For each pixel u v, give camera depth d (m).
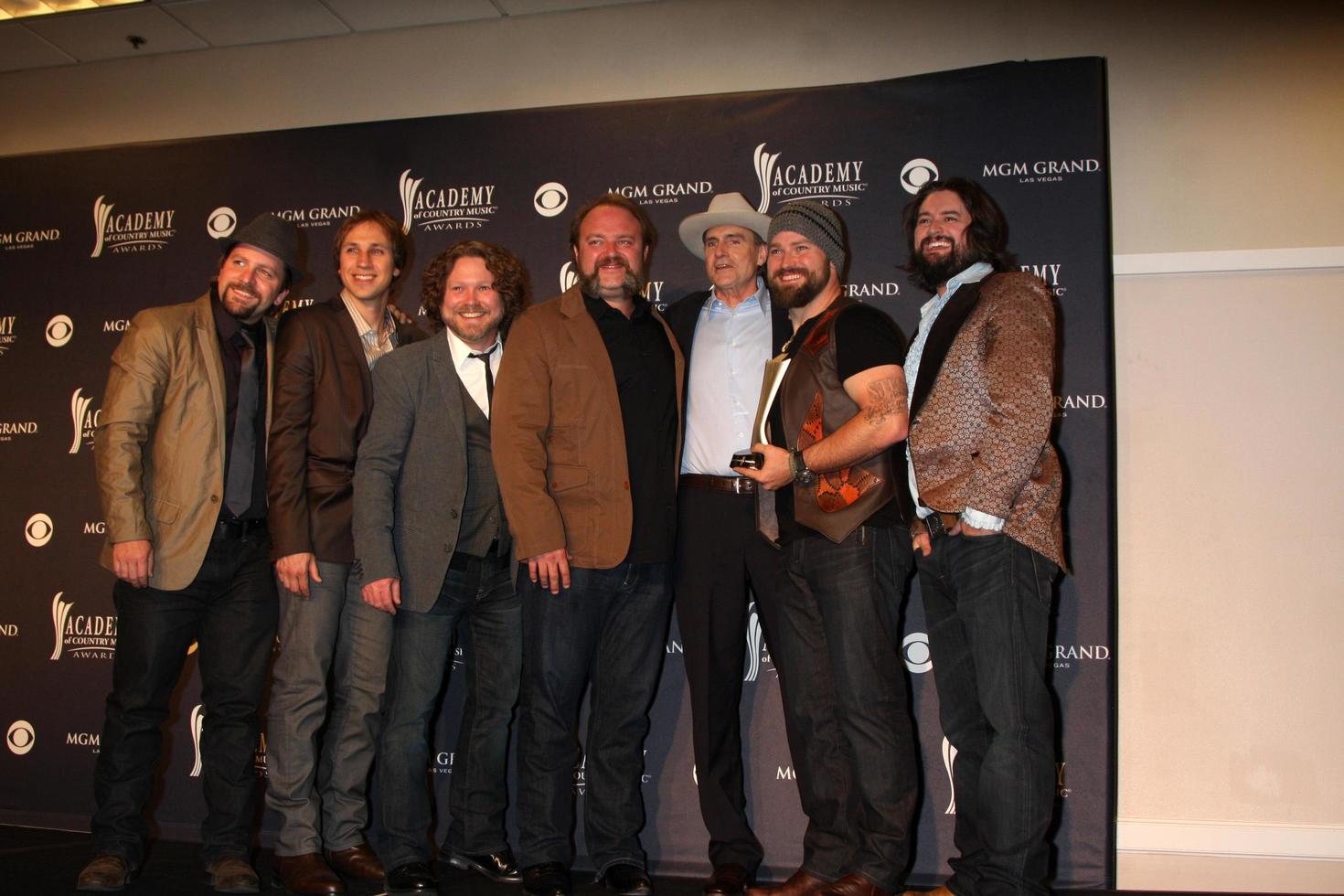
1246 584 2.86
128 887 2.44
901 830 2.20
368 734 2.42
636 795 2.50
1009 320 2.06
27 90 3.71
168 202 3.41
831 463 2.19
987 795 2.04
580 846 2.90
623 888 2.38
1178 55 3.04
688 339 2.64
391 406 2.42
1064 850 2.72
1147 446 2.94
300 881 2.29
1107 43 3.08
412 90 3.46
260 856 2.80
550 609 2.35
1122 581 2.90
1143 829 2.81
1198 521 2.90
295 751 2.38
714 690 2.47
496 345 2.56
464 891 2.42
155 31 3.48
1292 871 2.74
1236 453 2.91
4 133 3.71
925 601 2.35
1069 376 2.86
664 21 3.32
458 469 2.43
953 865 2.28
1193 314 2.96
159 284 3.38
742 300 2.61
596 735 2.47
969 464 2.06
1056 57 3.10
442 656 2.45
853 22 3.22
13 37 3.50
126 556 2.33
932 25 3.17
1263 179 2.97
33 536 3.33
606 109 3.20
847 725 2.23
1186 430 2.93
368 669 2.42
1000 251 2.29
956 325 2.16
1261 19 3.02
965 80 3.00
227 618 2.47
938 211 2.28
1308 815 2.78
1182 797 2.82
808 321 2.38
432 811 2.96
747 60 3.27
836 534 2.20
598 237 2.47
